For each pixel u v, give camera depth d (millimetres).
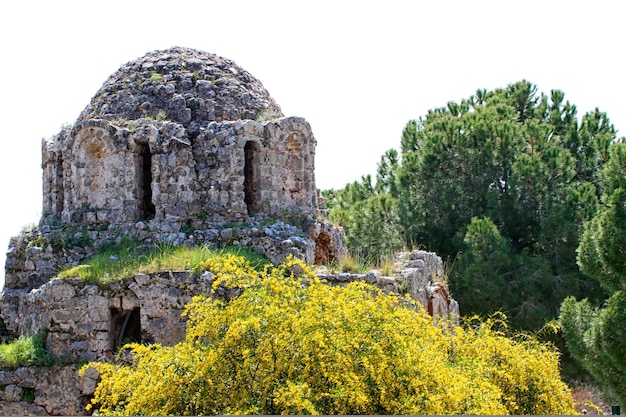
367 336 15734
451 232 42031
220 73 29641
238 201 26906
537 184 40375
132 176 27000
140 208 27344
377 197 42875
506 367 20594
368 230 41188
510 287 37781
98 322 22969
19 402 22891
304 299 16484
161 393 15797
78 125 27281
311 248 26797
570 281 38250
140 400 15867
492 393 17531
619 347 25562
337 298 16359
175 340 22500
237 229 26016
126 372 17188
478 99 50781
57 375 22922
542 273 38031
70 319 23078
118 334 23562
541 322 36844
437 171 42438
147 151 27875
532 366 20922
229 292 22266
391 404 15031
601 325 26188
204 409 15469
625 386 27281
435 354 16953
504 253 38219
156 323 22688
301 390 14383
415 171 43000
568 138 45531
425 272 28234
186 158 26875
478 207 42125
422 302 27125
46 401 22875
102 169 27203
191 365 15992
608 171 28844
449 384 16156
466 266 38188
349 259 25953
